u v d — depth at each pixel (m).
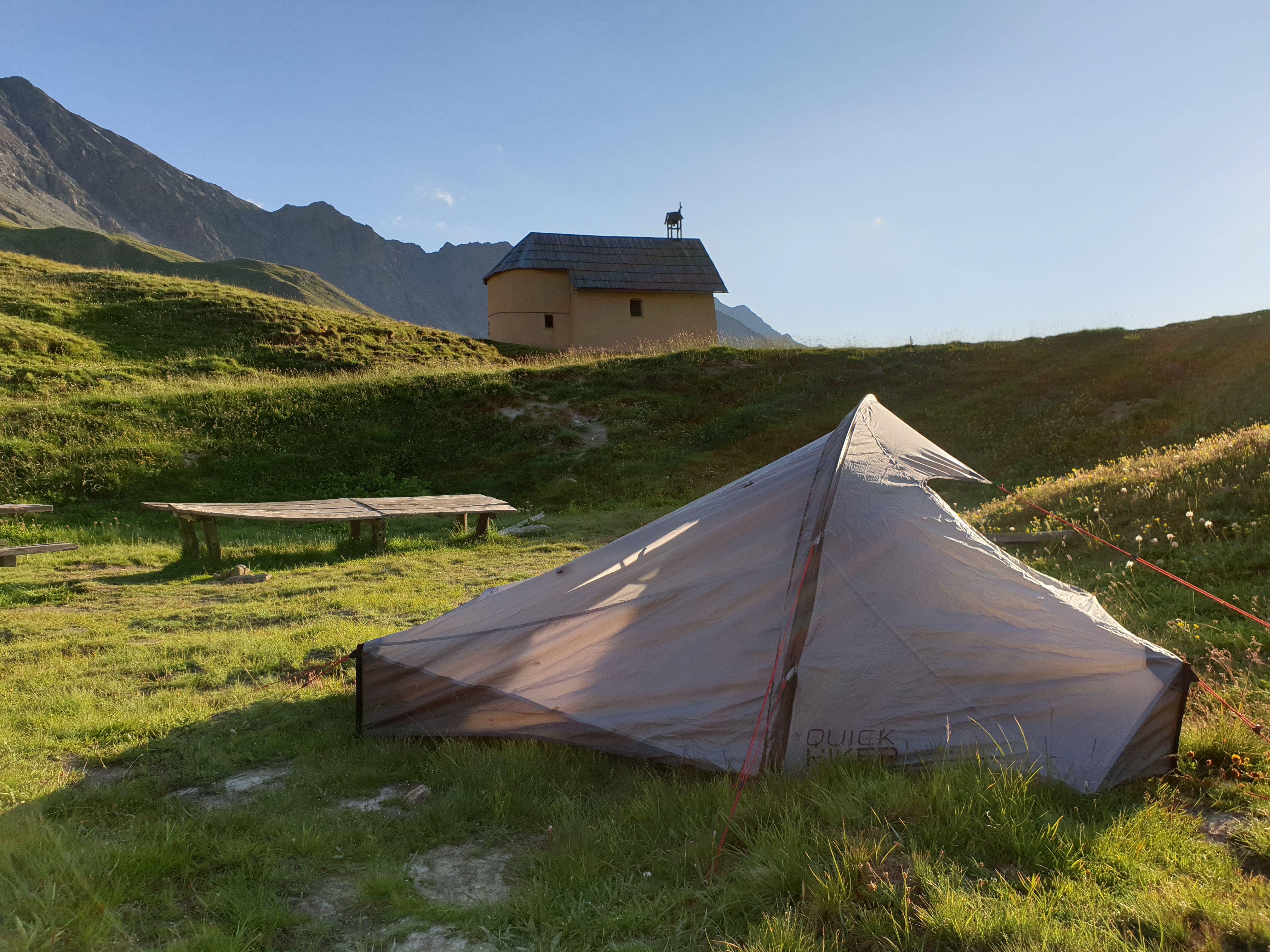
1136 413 18.28
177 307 30.22
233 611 7.72
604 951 2.46
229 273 172.50
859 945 2.39
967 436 18.92
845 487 4.40
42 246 152.50
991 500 14.64
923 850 2.86
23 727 4.51
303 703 5.04
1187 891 2.54
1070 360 22.11
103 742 4.39
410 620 7.32
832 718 3.77
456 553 11.42
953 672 3.81
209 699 5.16
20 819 3.28
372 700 4.55
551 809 3.50
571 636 4.41
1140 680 3.62
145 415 18.05
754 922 2.55
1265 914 2.38
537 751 4.12
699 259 36.69
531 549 11.77
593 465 18.55
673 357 25.19
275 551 11.41
